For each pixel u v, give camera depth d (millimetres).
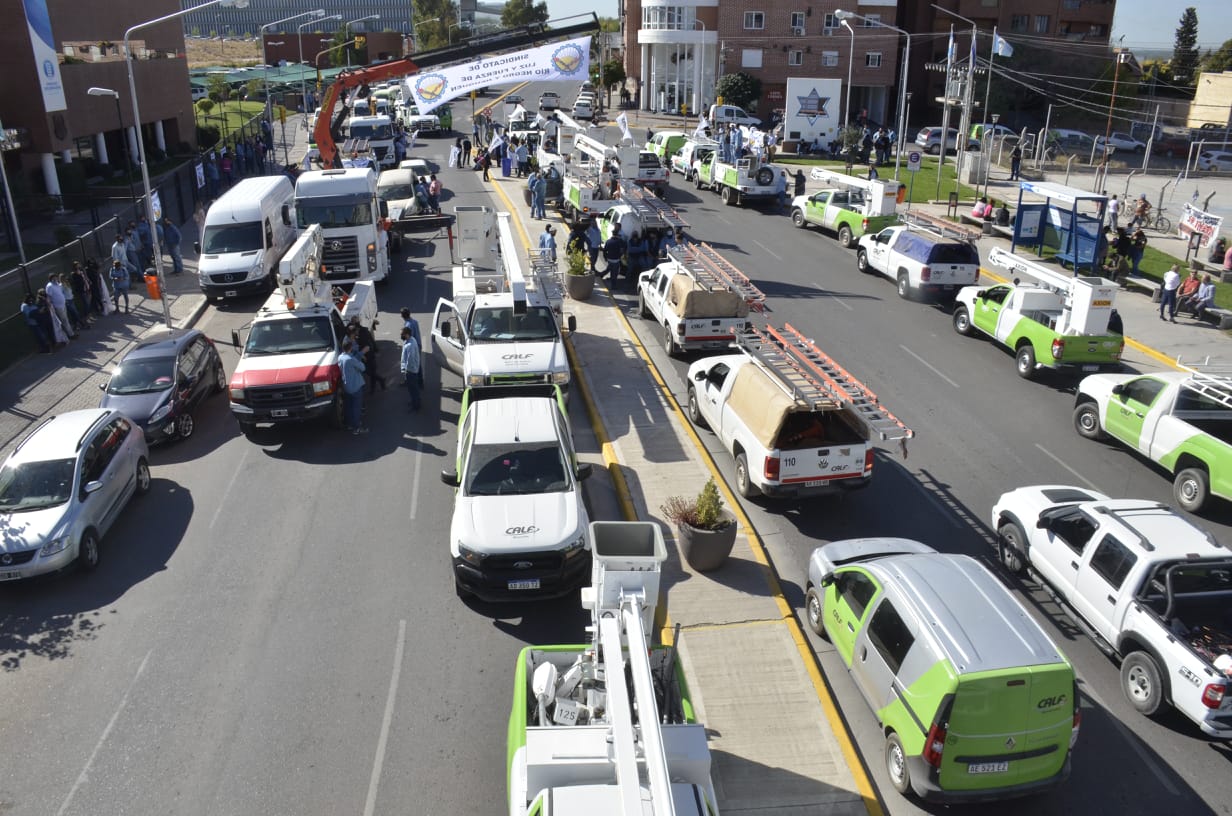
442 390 19203
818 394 12891
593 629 8344
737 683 10102
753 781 8773
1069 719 7957
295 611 11711
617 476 14734
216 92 82500
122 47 44000
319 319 18078
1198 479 13992
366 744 9453
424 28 130125
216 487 15148
